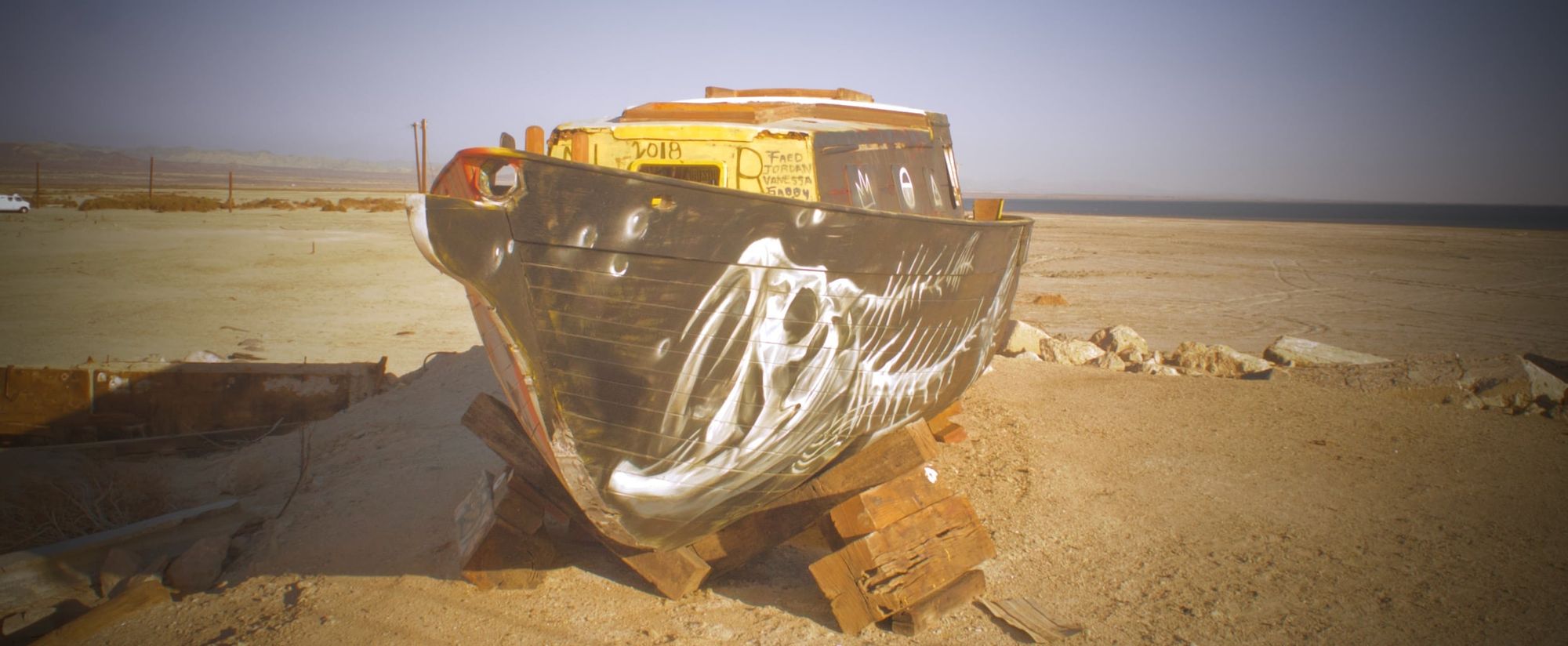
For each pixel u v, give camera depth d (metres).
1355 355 11.66
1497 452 7.29
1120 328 12.66
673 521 4.77
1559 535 5.70
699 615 4.79
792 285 4.23
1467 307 24.17
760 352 4.34
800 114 6.03
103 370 9.61
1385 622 4.61
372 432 8.33
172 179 181.88
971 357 5.89
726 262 4.06
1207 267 35.75
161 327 16.86
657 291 4.06
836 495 4.92
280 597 5.07
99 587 5.52
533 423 4.54
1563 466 6.98
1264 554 5.38
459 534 5.40
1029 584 5.07
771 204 3.98
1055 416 8.05
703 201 3.90
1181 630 4.55
